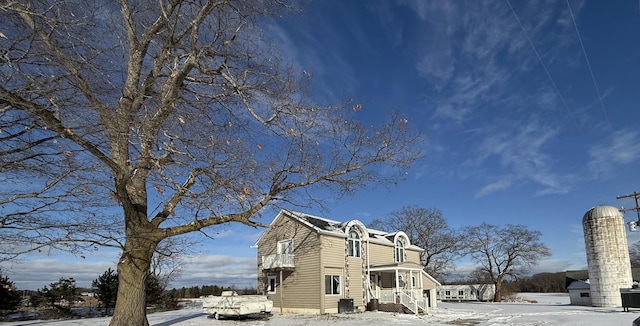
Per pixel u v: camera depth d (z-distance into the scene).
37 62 7.74
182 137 9.42
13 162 8.20
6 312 28.19
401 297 29.95
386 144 14.18
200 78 10.66
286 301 29.75
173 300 38.38
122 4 9.88
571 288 43.88
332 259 29.12
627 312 28.83
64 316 27.91
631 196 29.95
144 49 10.43
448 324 22.83
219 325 21.50
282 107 10.88
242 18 10.18
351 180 13.63
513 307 39.12
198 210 10.26
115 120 8.54
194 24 9.73
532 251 52.34
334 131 12.30
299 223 30.25
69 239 8.97
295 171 12.20
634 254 75.69
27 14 7.18
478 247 53.97
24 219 8.78
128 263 10.52
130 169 9.03
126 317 10.24
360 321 23.66
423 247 50.19
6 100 7.36
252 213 11.39
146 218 10.73
